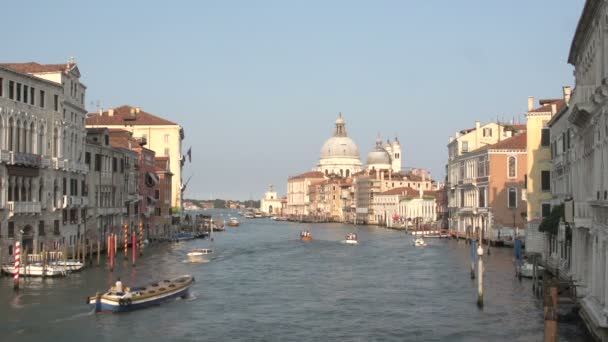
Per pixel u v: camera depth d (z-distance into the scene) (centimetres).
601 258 3344
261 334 4050
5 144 5719
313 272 7062
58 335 3916
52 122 6512
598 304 3456
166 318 4428
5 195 5669
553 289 3725
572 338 3600
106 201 8262
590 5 3353
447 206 14388
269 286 5959
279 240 12650
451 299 5147
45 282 5541
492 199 9931
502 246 9619
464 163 11531
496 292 5375
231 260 8362
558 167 5719
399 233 15550
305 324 4325
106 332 4016
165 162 12150
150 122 13100
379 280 6362
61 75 6662
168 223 11856
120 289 4688
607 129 3136
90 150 7694
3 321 4200
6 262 5706
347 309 4812
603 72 3228
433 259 8369
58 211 6650
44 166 6325
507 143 10000
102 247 8150
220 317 4503
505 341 3834
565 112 5259
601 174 3331
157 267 7156
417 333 4056
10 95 5806
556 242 5678
